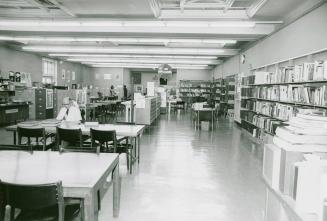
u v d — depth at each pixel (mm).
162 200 3947
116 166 3217
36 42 13328
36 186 1905
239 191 4383
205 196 4145
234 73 15047
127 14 8188
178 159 6281
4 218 2039
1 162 2715
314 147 1768
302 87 5789
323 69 4930
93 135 4801
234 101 14664
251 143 8359
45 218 2221
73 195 2086
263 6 6883
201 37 10250
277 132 2023
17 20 8156
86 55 16703
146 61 19375
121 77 25484
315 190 1552
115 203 3338
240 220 3396
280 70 7191
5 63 13102
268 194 2098
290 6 6848
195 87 23969
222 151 7234
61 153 3123
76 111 5941
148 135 9492
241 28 8883
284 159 1835
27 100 13445
